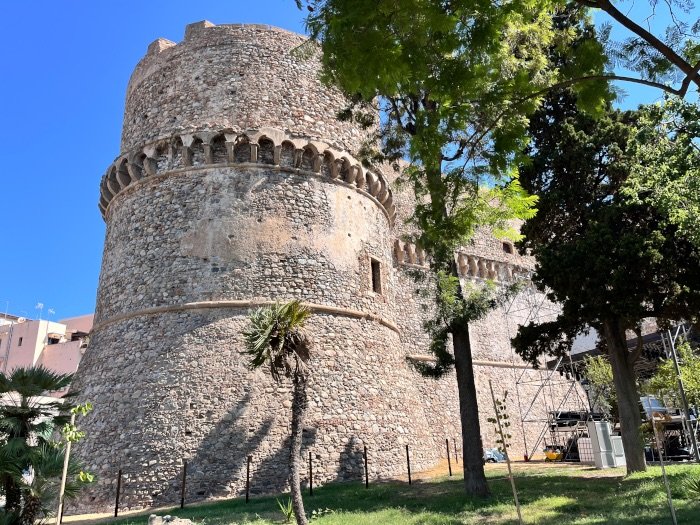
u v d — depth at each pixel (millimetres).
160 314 18500
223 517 12430
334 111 22562
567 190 17438
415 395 22594
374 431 18797
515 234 13820
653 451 25484
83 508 16125
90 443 17344
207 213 19516
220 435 16516
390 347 21547
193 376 17281
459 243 13141
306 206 20375
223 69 21625
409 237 14875
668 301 15562
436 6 7859
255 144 20297
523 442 31250
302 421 12688
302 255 19609
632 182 15609
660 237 14766
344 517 11727
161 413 16828
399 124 15812
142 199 20703
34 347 46250
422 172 13406
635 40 9617
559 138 18047
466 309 13773
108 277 20625
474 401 14055
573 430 28953
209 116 20906
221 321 18078
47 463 9633
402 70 8188
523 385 33031
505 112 10641
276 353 13391
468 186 12219
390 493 14781
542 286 17438
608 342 17500
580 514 10891
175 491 15750
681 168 13812
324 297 19500
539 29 12984
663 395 27125
